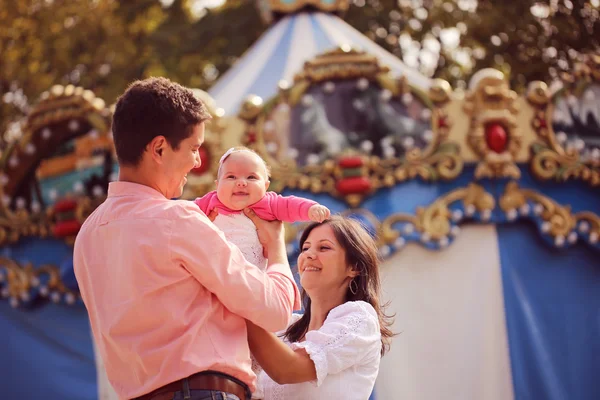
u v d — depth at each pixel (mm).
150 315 2486
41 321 7695
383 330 3236
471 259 6992
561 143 7062
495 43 12930
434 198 6926
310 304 3355
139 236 2523
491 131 6883
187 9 15133
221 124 6738
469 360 6820
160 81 2654
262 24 14367
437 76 14164
